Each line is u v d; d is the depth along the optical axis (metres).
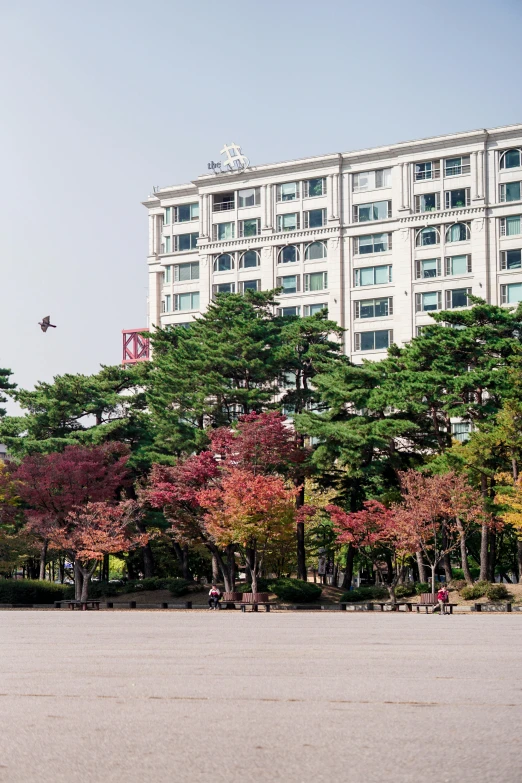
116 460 68.25
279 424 61.72
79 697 13.28
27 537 65.62
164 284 118.19
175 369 69.75
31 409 73.69
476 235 102.38
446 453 59.53
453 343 62.31
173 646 24.27
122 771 8.41
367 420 63.66
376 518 59.59
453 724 10.74
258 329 70.31
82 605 60.84
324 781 7.97
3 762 8.80
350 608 59.12
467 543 72.00
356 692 13.71
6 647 24.00
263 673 16.61
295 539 67.81
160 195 118.88
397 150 106.06
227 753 9.16
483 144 102.69
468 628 34.62
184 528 62.50
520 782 7.89
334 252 108.31
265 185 112.38
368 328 106.56
